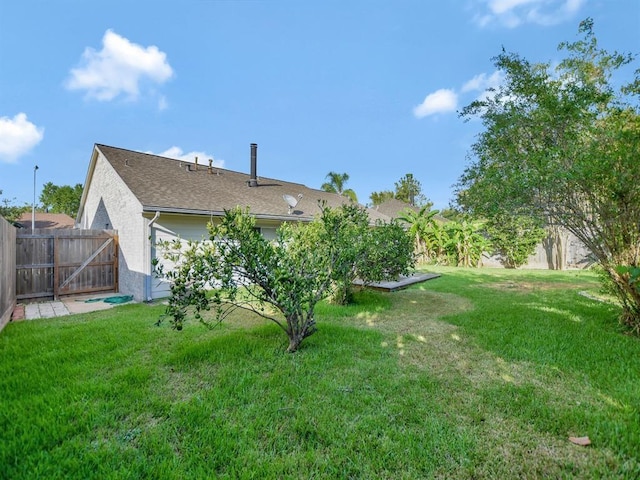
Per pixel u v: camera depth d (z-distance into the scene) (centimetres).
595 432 227
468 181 546
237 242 375
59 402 269
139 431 235
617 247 444
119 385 299
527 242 1423
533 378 316
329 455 211
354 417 252
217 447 218
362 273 669
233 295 384
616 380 305
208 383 310
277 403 272
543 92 439
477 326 495
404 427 239
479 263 1577
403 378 317
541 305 650
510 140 481
